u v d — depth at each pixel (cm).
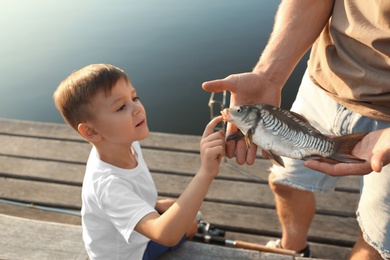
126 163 206
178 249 243
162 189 394
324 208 363
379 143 175
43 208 378
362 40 192
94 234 206
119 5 1020
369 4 191
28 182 407
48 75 701
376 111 197
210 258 238
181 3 1005
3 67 723
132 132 196
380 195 200
